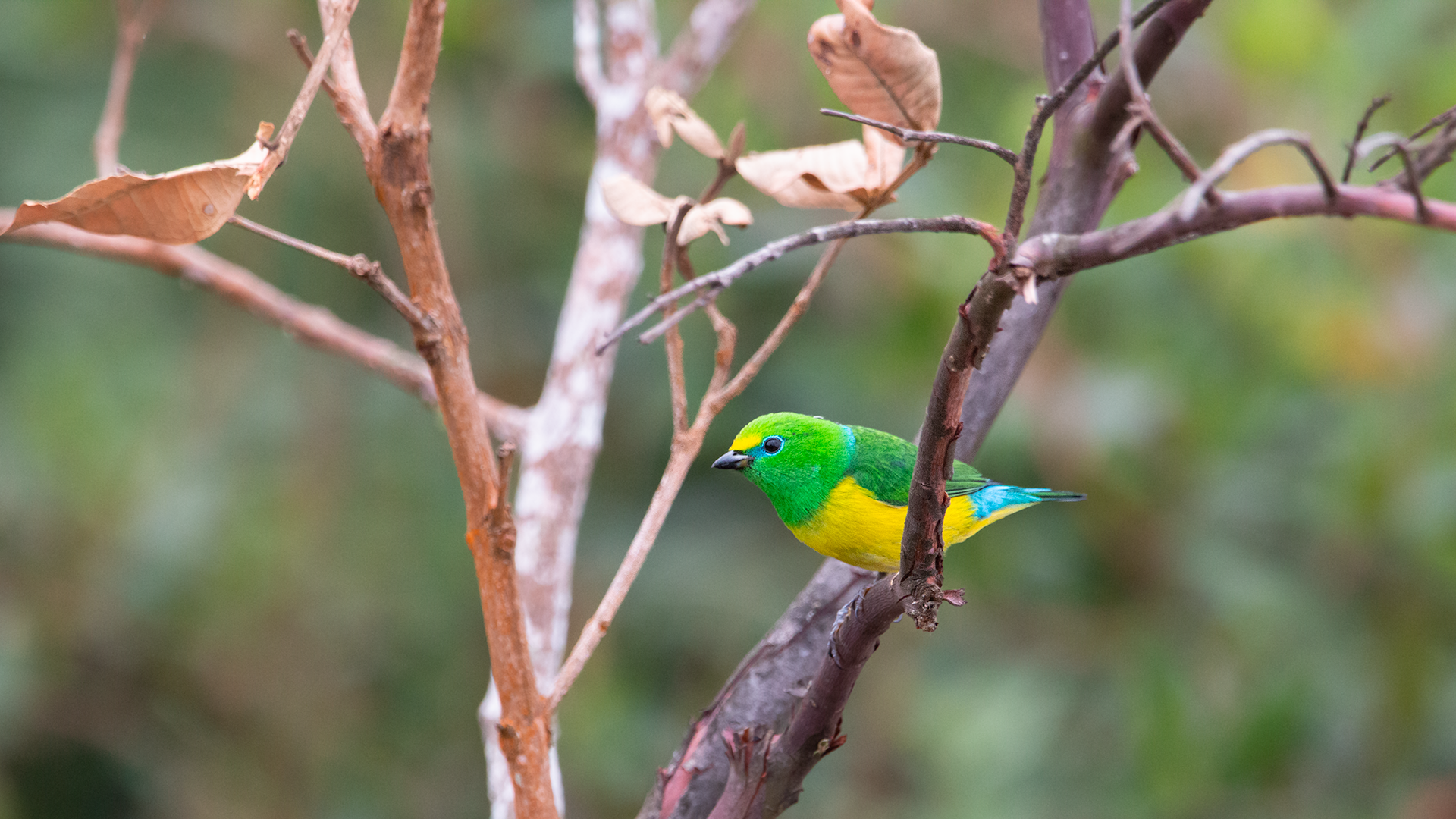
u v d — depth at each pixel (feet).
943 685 37.27
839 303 41.04
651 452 44.45
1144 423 33.76
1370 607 33.65
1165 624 34.81
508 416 24.79
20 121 42.91
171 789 41.65
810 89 38.34
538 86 43.75
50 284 43.32
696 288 10.51
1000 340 19.72
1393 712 32.81
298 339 24.56
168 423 42.14
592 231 25.25
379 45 40.60
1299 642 33.37
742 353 41.81
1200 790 32.55
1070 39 19.24
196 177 11.75
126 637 41.24
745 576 43.62
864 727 39.29
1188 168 9.72
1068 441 33.81
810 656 18.45
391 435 43.55
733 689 18.39
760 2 38.34
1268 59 33.53
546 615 23.15
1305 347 32.81
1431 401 32.40
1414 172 9.60
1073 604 36.14
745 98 38.63
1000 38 40.83
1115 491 34.14
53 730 42.37
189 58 43.47
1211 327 34.47
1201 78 34.99
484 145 43.21
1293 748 32.63
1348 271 32.96
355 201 42.52
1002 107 39.60
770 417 24.57
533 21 42.68
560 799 19.20
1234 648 34.47
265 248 41.73
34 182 42.11
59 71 43.50
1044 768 35.29
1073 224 19.07
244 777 41.19
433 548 42.93
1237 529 34.65
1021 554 35.55
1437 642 33.06
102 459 40.52
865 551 23.99
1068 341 34.65
